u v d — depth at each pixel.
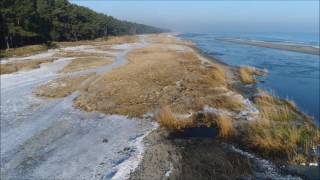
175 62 50.09
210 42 130.50
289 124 22.77
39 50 71.00
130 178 15.63
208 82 35.34
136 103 27.61
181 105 26.69
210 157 17.94
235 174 16.19
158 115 24.20
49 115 25.22
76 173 16.22
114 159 17.59
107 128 22.25
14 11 72.94
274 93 34.88
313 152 18.69
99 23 126.81
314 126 23.22
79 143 19.83
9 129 22.17
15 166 17.08
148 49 77.56
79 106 27.25
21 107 27.30
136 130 21.83
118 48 81.50
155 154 18.16
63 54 64.94
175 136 20.94
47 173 16.31
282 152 18.58
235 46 106.00
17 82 37.25
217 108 26.42
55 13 93.94
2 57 58.97
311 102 31.67
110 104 27.25
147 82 34.53
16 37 75.31
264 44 117.44
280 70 52.56
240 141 20.08
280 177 16.05
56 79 38.69
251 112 25.62
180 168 16.66
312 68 55.59
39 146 19.48
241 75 42.31
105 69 45.91
